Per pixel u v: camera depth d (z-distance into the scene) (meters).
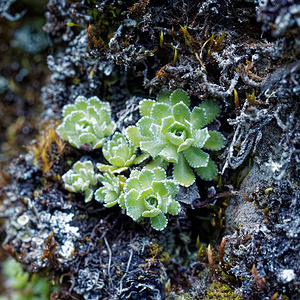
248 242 0.25
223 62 0.25
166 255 0.27
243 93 0.26
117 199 0.26
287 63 0.24
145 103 0.26
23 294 0.29
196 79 0.26
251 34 0.26
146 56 0.26
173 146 0.26
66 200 0.28
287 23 0.23
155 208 0.25
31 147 0.29
